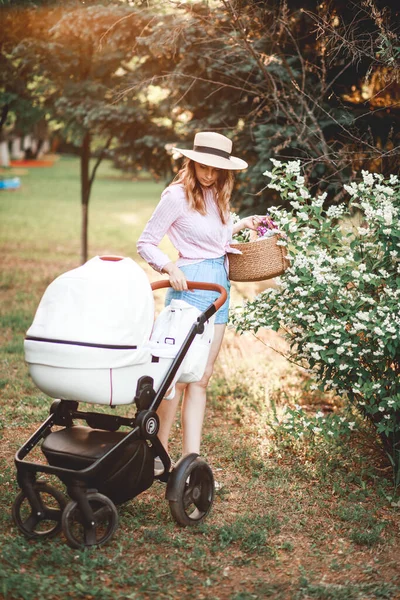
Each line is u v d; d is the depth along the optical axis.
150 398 3.53
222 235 4.11
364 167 6.41
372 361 4.30
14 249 14.64
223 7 6.13
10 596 2.96
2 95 9.47
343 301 4.27
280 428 4.90
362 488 4.28
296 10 6.52
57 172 44.19
